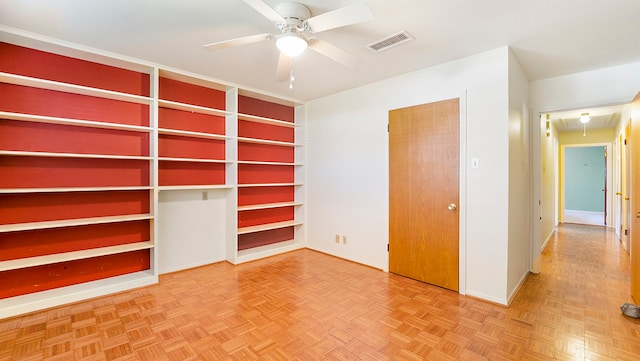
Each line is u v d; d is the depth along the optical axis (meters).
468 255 2.87
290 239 4.82
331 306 2.64
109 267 3.09
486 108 2.73
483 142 2.75
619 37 2.39
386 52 2.73
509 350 2.00
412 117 3.26
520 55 2.78
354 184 3.90
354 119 3.88
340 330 2.24
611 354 1.95
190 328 2.26
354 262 3.89
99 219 2.84
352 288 3.04
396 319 2.41
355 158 3.88
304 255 4.23
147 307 2.60
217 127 3.88
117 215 3.10
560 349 2.00
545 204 4.98
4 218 2.54
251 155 4.28
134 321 2.35
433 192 3.11
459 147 2.91
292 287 3.07
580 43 2.51
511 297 2.78
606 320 2.39
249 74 3.38
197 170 3.71
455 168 2.94
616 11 2.01
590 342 2.08
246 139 3.90
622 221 5.00
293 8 1.91
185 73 3.29
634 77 2.90
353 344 2.06
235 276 3.38
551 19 2.13
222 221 3.95
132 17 2.14
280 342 2.08
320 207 4.39
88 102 2.93
